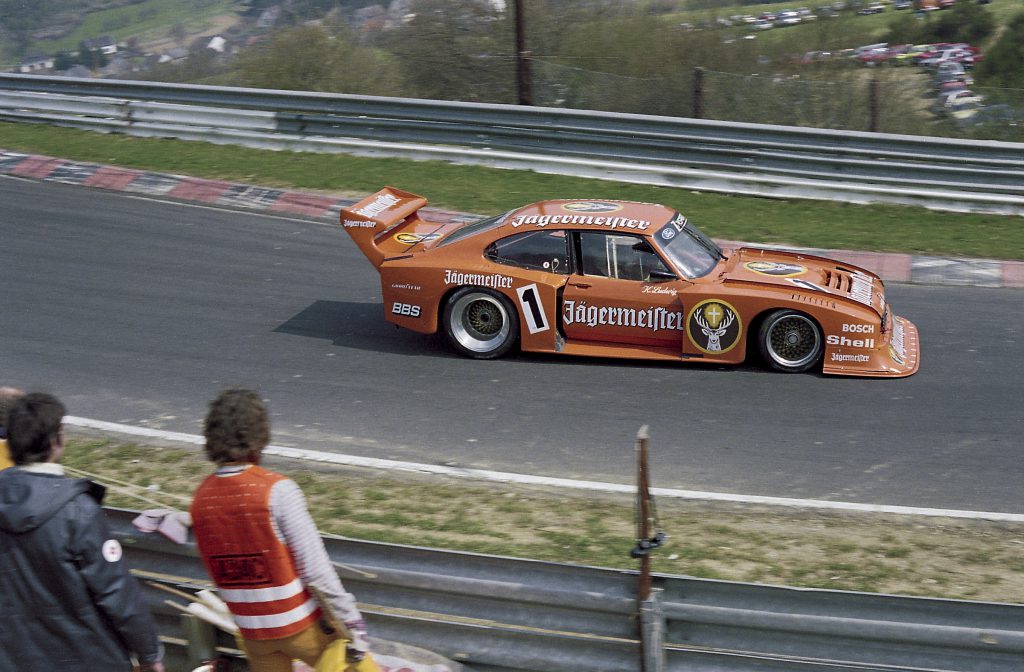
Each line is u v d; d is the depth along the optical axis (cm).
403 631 1170
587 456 1933
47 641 972
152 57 7581
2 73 4734
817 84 5478
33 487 938
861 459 1906
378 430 2062
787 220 3459
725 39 7262
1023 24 8394
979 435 1994
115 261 3138
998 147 3434
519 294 2339
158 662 1023
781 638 1087
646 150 3778
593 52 7300
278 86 6719
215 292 2894
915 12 9438
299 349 2505
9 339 2558
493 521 1688
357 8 6906
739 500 1752
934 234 3306
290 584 974
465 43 6812
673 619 1098
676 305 2273
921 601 1058
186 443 2005
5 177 3997
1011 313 2700
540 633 1123
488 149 4000
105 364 2414
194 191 3784
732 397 2177
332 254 3216
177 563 1216
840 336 2225
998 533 1641
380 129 4134
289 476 1870
